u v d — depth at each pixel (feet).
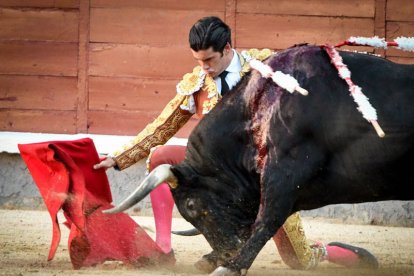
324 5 59.98
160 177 33.37
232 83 35.29
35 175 36.27
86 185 36.88
